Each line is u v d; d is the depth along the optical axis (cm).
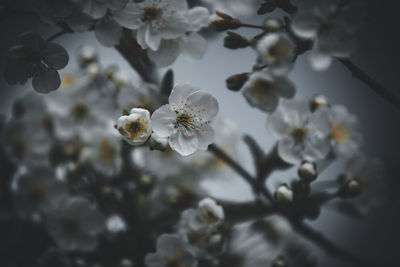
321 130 44
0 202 46
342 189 45
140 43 41
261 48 41
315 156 44
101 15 41
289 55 41
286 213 46
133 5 41
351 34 41
